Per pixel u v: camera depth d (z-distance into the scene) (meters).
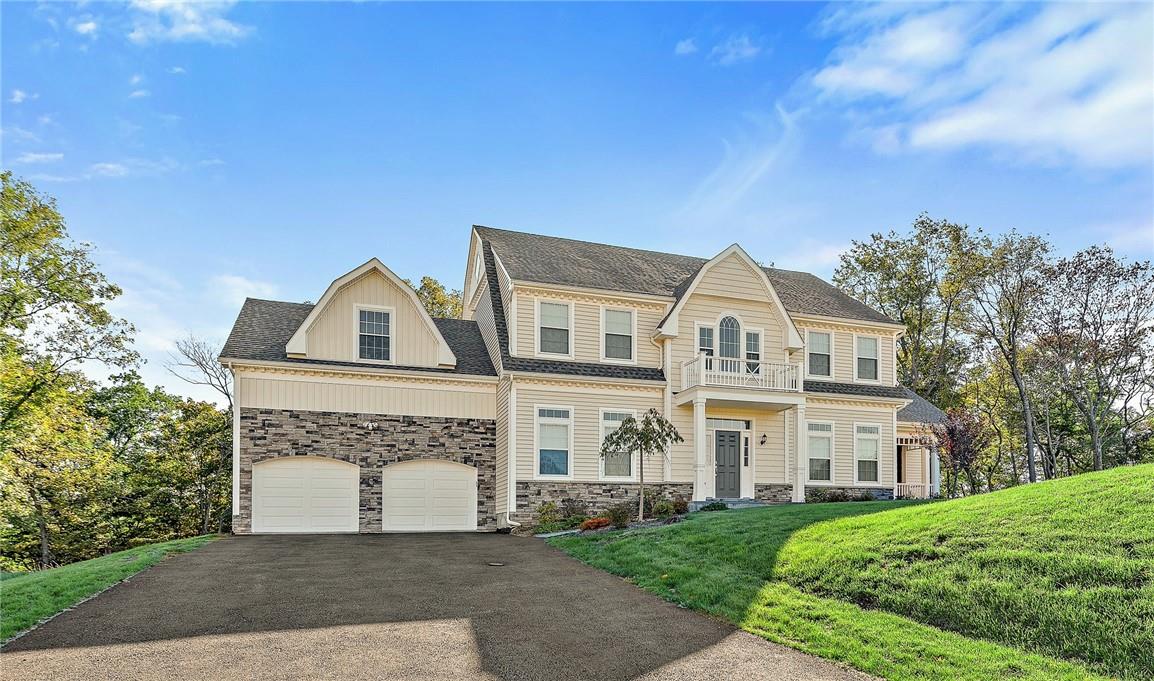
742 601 10.08
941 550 9.88
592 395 22.98
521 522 21.55
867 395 26.42
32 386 24.88
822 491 25.11
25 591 10.84
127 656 8.03
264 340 22.17
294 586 11.77
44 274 25.03
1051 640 7.51
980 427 26.28
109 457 27.09
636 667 7.82
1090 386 31.55
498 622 9.55
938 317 43.59
